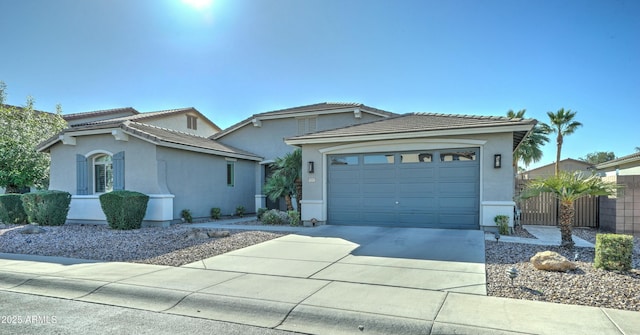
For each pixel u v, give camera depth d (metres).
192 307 5.32
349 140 12.76
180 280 6.38
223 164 17.95
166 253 8.70
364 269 6.96
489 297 5.25
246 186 19.72
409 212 12.39
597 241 6.70
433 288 5.72
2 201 14.78
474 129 11.23
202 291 5.75
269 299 5.33
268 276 6.58
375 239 10.12
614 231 11.48
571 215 8.44
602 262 6.54
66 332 4.46
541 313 4.62
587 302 4.97
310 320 4.75
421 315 4.64
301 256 8.20
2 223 15.05
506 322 4.37
